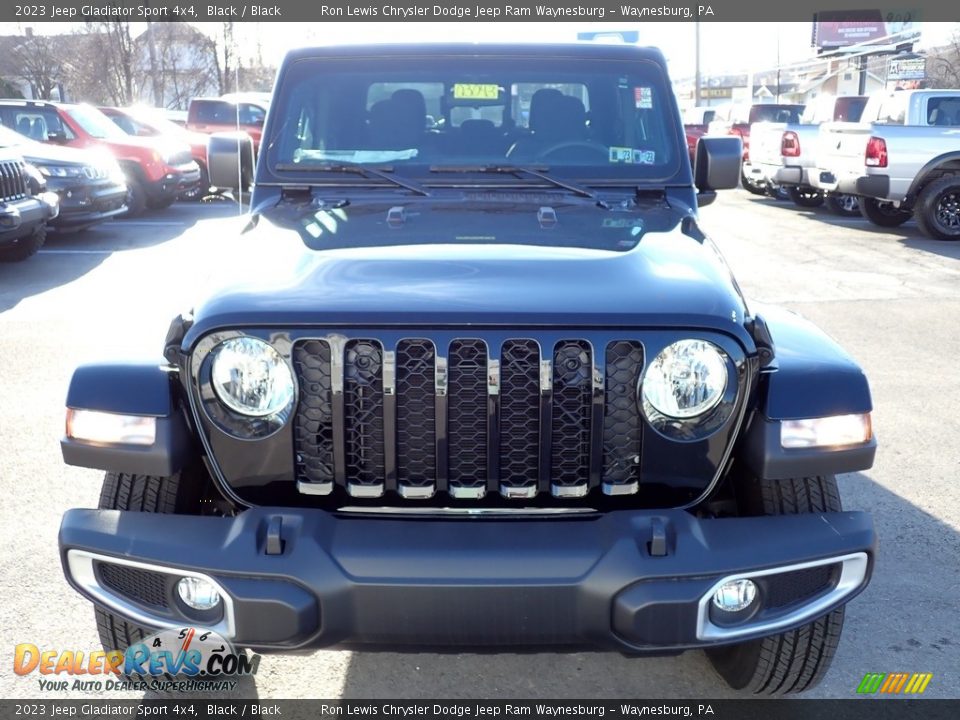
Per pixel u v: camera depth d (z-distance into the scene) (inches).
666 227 122.1
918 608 139.3
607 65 144.5
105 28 1092.5
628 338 93.0
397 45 145.0
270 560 90.6
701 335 93.7
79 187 451.8
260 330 92.5
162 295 339.6
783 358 101.9
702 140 148.6
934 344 279.9
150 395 97.5
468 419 94.3
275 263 104.6
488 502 96.0
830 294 347.3
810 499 106.2
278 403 93.5
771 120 856.9
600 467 95.3
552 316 92.1
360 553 90.3
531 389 93.8
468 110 142.4
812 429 98.0
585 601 90.3
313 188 137.7
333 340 92.0
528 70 143.3
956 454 197.8
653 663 127.1
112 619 108.1
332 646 93.4
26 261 408.8
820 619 107.1
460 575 89.5
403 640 91.8
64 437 99.3
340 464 94.5
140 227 528.4
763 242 477.1
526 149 142.4
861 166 491.8
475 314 91.8
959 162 471.8
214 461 96.8
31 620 133.6
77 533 95.0
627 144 142.7
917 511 171.5
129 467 97.7
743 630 94.1
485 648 94.0
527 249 107.9
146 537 93.7
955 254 438.6
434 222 119.6
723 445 96.5
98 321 300.2
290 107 142.7
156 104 1090.1
